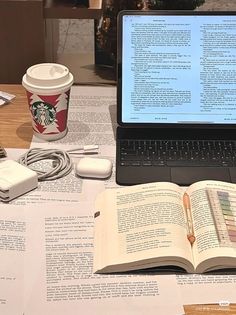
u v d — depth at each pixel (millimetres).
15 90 1470
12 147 1229
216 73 1210
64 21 2150
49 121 1229
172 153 1183
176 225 947
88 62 1781
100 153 1219
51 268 916
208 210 982
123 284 890
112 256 917
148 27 1196
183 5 1499
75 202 1064
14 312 836
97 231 985
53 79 1173
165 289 879
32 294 867
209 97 1217
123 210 1003
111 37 1641
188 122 1222
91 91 1482
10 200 1062
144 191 1034
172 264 901
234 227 951
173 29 1200
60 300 858
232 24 1202
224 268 910
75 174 1147
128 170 1138
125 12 1189
